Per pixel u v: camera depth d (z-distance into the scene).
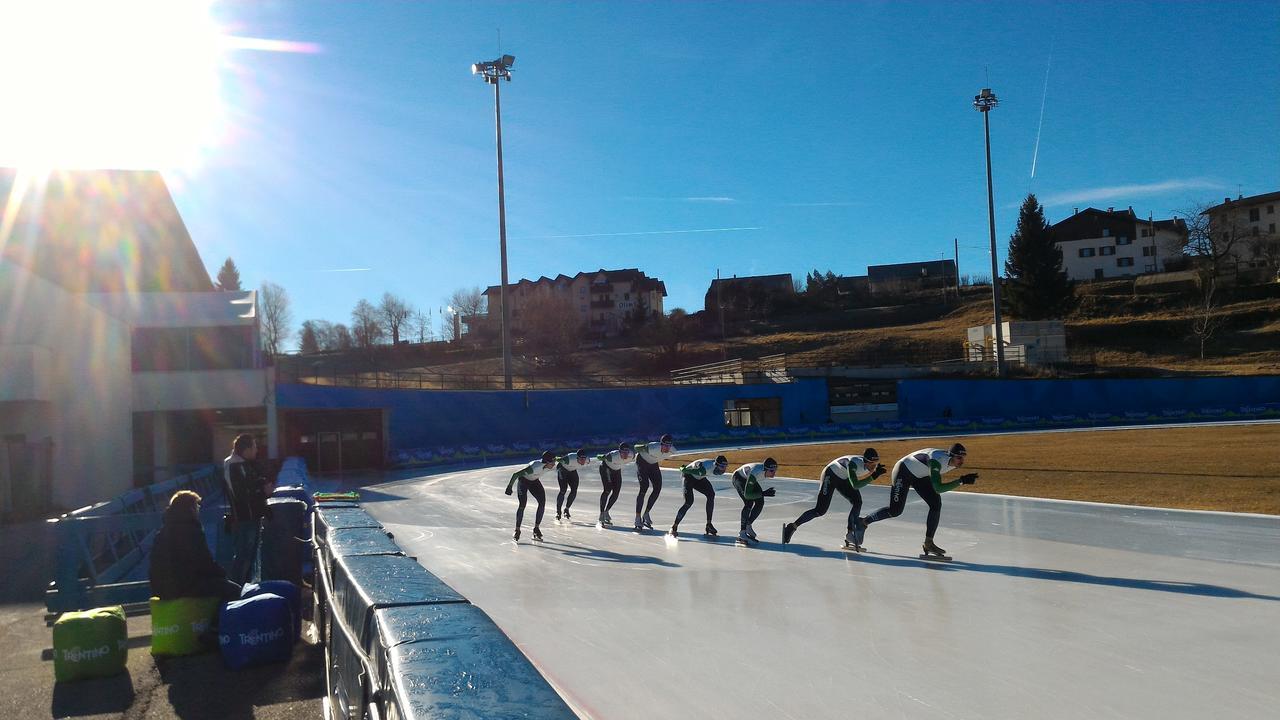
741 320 97.88
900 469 10.06
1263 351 61.66
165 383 30.89
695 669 5.60
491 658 2.25
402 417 41.47
